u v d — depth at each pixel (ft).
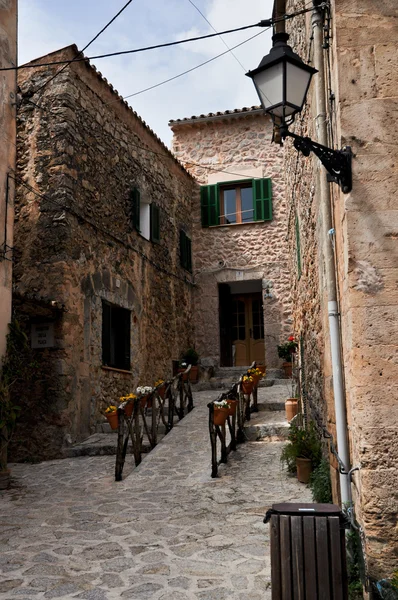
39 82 29.78
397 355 11.23
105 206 32.71
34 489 21.75
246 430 26.96
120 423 22.88
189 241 47.60
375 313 11.41
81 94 30.73
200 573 13.02
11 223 24.52
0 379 23.07
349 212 11.73
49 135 29.09
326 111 14.76
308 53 18.43
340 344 13.91
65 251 28.02
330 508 9.59
